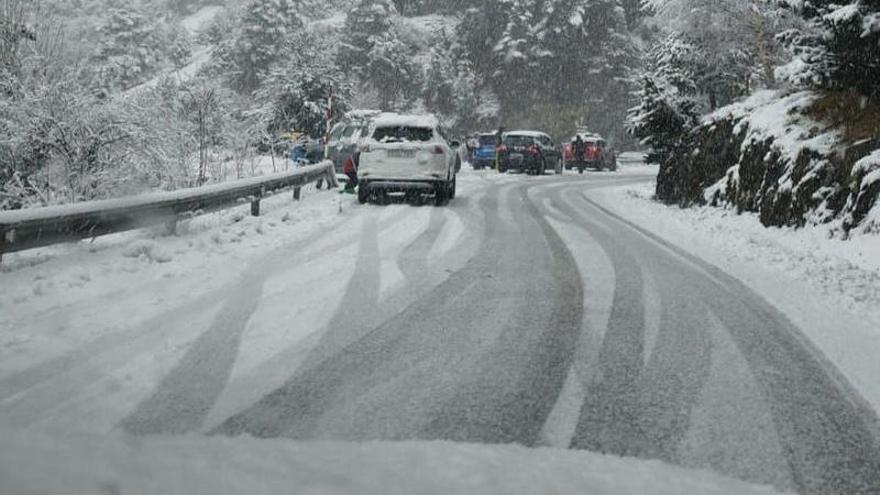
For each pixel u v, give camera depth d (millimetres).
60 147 11336
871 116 12617
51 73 13117
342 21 71688
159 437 3234
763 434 4133
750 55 24750
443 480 2727
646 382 4926
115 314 6137
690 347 5766
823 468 3736
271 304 6680
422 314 6512
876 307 7320
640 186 26609
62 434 2887
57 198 11156
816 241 11188
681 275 8781
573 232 12383
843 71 13227
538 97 62281
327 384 4691
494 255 9703
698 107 21406
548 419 4230
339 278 7902
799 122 14148
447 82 59219
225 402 4324
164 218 9805
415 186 15422
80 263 8086
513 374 5004
